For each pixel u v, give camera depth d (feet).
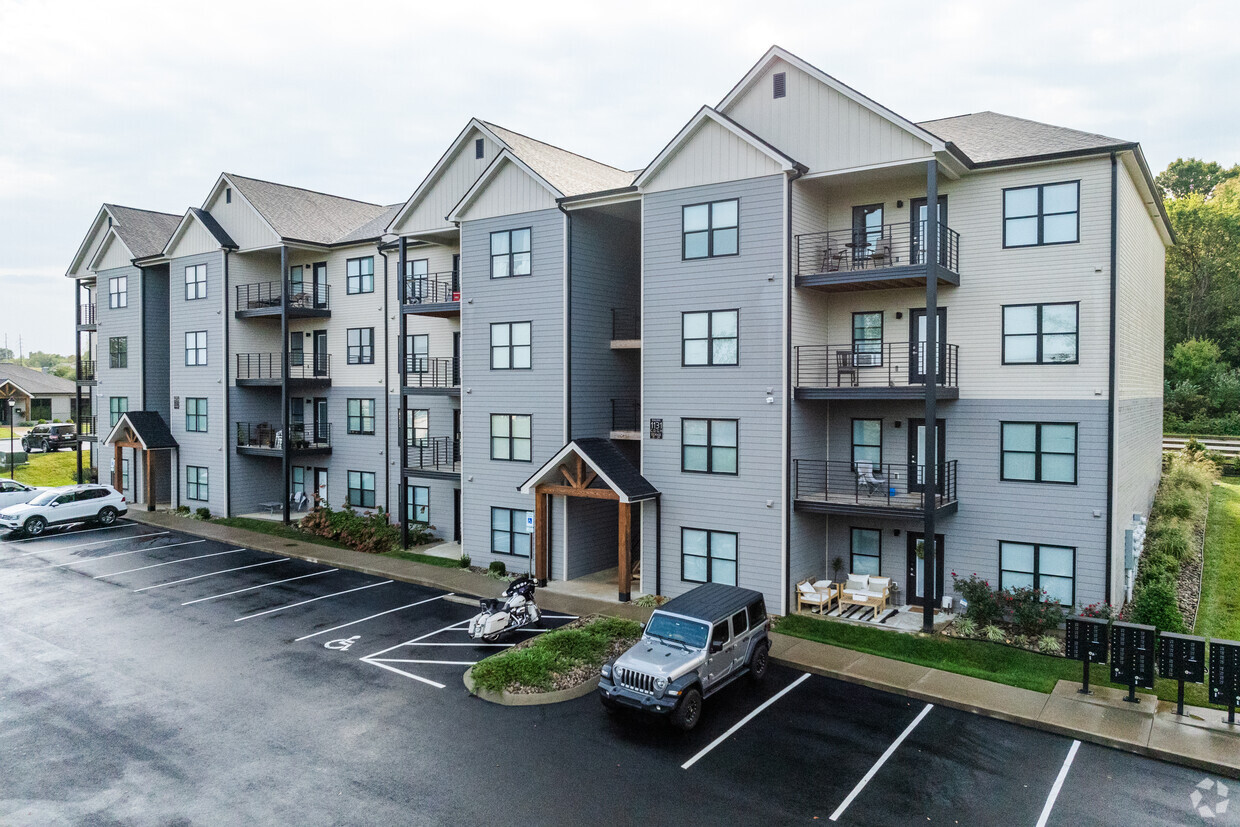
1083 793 36.04
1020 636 56.03
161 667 52.65
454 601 69.41
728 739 41.75
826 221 68.64
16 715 44.98
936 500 62.13
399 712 45.39
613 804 35.12
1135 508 69.77
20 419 248.73
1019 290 61.36
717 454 66.69
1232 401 146.20
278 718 44.52
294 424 111.96
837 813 34.35
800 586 63.82
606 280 80.23
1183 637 43.70
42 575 78.33
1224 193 182.60
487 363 81.56
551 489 73.15
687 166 67.21
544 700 46.91
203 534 97.81
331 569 81.61
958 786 36.70
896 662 52.54
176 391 116.06
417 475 87.76
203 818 34.14
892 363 66.33
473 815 34.24
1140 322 71.56
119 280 124.67
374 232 102.89
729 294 65.41
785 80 65.00
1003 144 64.54
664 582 70.13
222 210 109.91
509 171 79.15
